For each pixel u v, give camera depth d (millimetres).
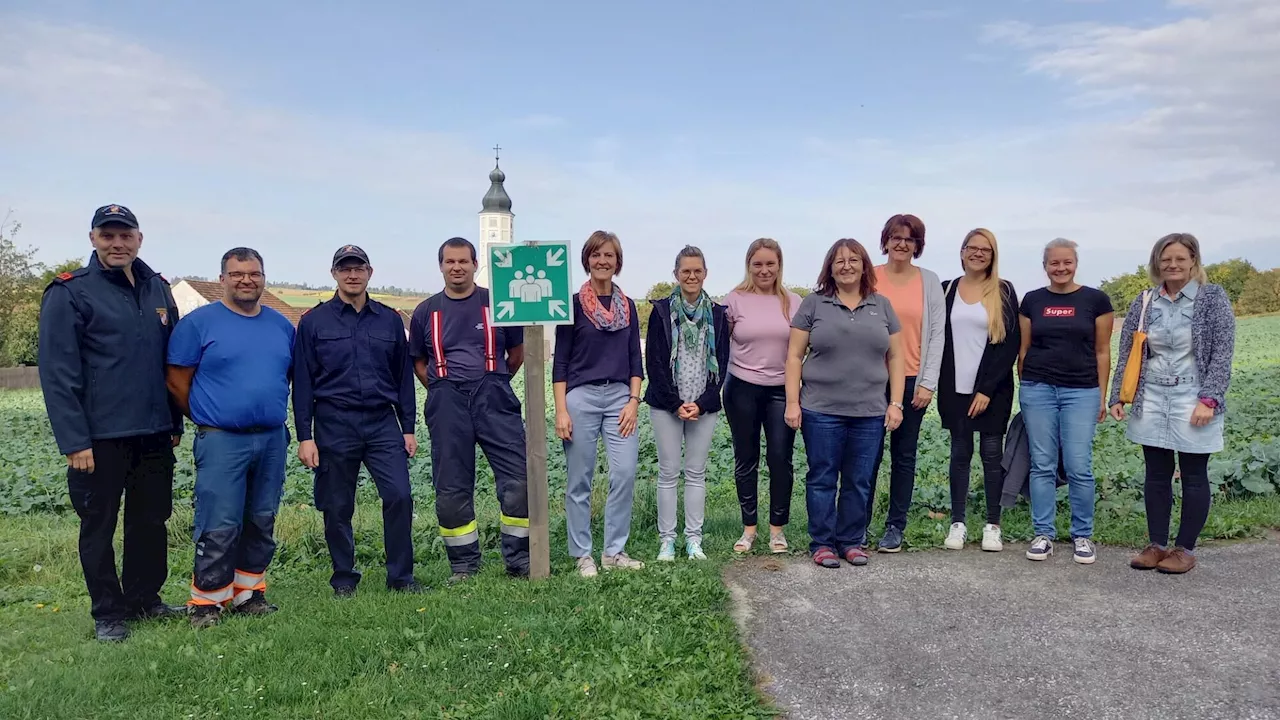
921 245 5652
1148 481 5223
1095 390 5410
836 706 3590
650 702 3539
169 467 5012
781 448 5656
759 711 3521
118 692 3814
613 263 5359
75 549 6805
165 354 4785
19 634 4859
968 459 5773
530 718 3443
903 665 3932
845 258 5230
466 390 5395
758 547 5887
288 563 6387
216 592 4797
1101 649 3990
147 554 4996
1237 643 3977
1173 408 5000
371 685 3758
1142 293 5246
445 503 5477
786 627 4418
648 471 10109
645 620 4371
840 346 5301
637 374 5523
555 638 4184
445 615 4535
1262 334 41906
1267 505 6320
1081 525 5426
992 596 4758
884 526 6438
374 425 5293
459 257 5336
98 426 4539
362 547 6418
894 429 5453
